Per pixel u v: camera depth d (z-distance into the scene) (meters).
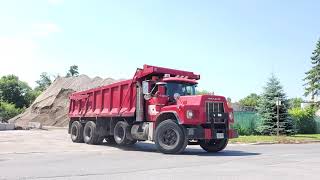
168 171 10.36
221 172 10.19
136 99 18.11
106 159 13.54
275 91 35.81
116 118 19.94
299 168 11.16
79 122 22.80
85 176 9.41
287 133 35.34
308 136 33.25
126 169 10.75
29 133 30.84
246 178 9.20
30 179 8.95
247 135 33.72
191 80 17.80
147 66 17.95
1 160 12.99
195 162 12.66
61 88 52.34
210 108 15.98
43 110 50.66
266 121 35.19
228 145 22.88
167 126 15.96
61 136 27.31
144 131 17.39
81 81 54.47
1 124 38.03
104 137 21.42
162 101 16.91
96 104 21.56
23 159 13.35
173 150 15.69
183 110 15.59
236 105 62.06
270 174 9.88
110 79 53.09
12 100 86.75
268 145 23.12
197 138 15.52
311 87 74.81
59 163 12.17
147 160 13.27
